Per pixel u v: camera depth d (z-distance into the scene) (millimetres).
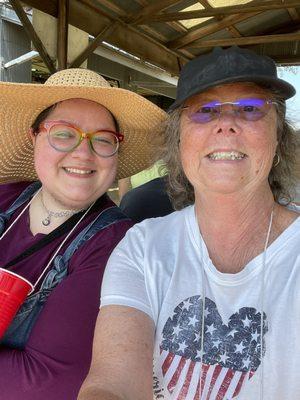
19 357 518
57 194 631
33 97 612
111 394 365
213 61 445
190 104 464
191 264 472
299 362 412
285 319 422
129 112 642
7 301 496
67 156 615
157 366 448
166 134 547
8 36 2021
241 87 450
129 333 422
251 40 2094
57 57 1506
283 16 2148
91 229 588
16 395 505
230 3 1866
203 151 456
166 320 449
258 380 421
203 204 475
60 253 588
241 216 461
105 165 630
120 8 1621
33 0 1356
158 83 3262
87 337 521
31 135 688
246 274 443
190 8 1855
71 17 1489
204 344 436
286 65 2383
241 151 445
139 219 804
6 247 649
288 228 456
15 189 719
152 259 475
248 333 429
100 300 484
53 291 542
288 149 518
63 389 508
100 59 2791
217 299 446
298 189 557
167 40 2135
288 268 440
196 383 438
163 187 801
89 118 619
